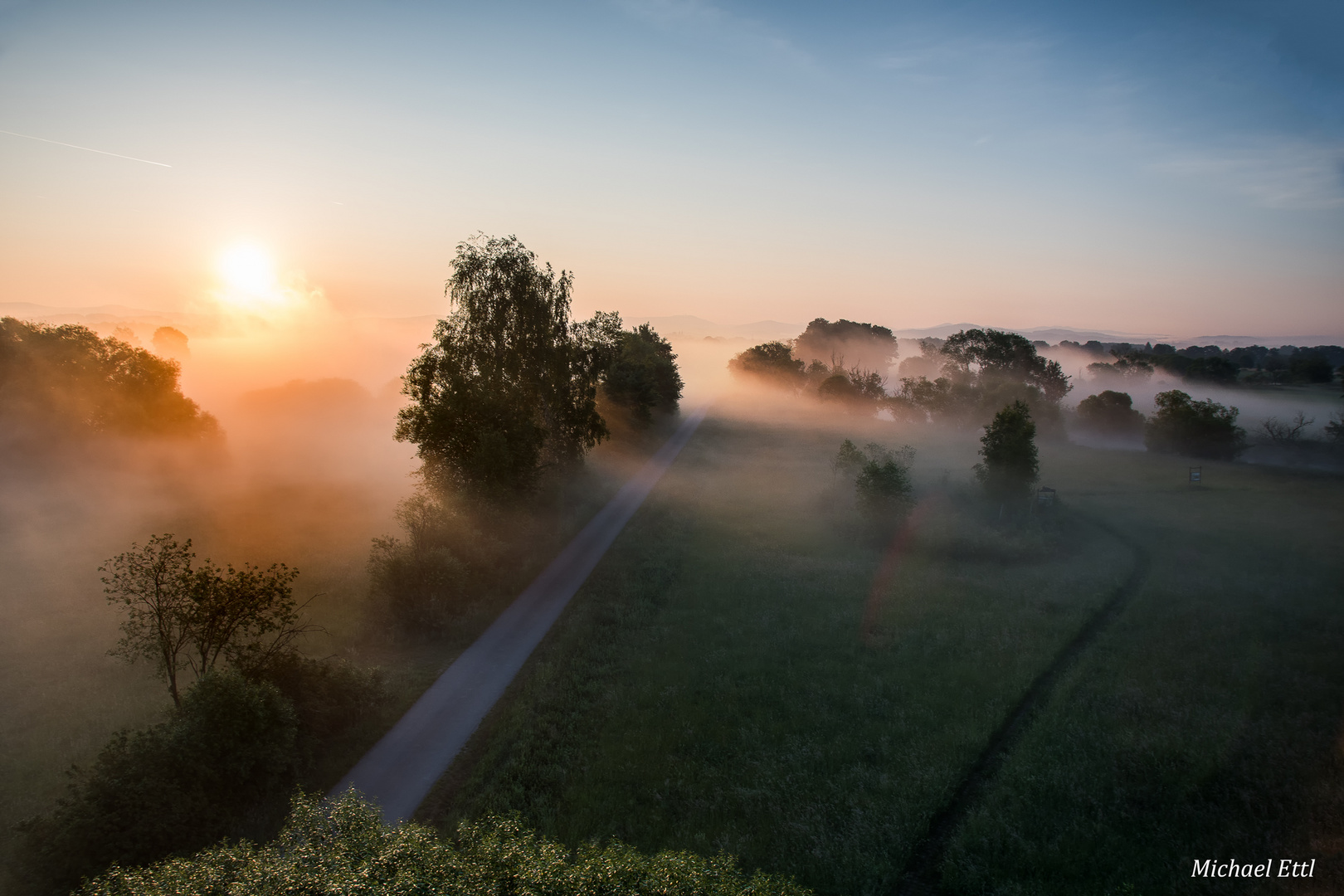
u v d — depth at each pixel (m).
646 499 50.59
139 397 50.62
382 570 26.64
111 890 11.30
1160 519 44.44
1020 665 23.42
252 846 13.24
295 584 29.92
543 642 25.34
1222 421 70.69
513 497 34.31
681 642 25.77
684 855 11.95
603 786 16.92
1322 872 13.26
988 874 13.74
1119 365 165.12
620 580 32.72
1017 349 119.44
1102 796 16.08
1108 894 13.03
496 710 20.22
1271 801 15.55
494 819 13.14
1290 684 21.47
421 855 11.12
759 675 22.97
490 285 41.22
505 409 35.44
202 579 16.91
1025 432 44.75
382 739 18.55
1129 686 21.53
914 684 22.25
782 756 18.20
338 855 11.31
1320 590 30.47
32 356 47.66
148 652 17.08
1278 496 51.56
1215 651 24.08
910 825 15.30
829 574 33.97
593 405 46.84
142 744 14.31
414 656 24.00
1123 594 30.75
